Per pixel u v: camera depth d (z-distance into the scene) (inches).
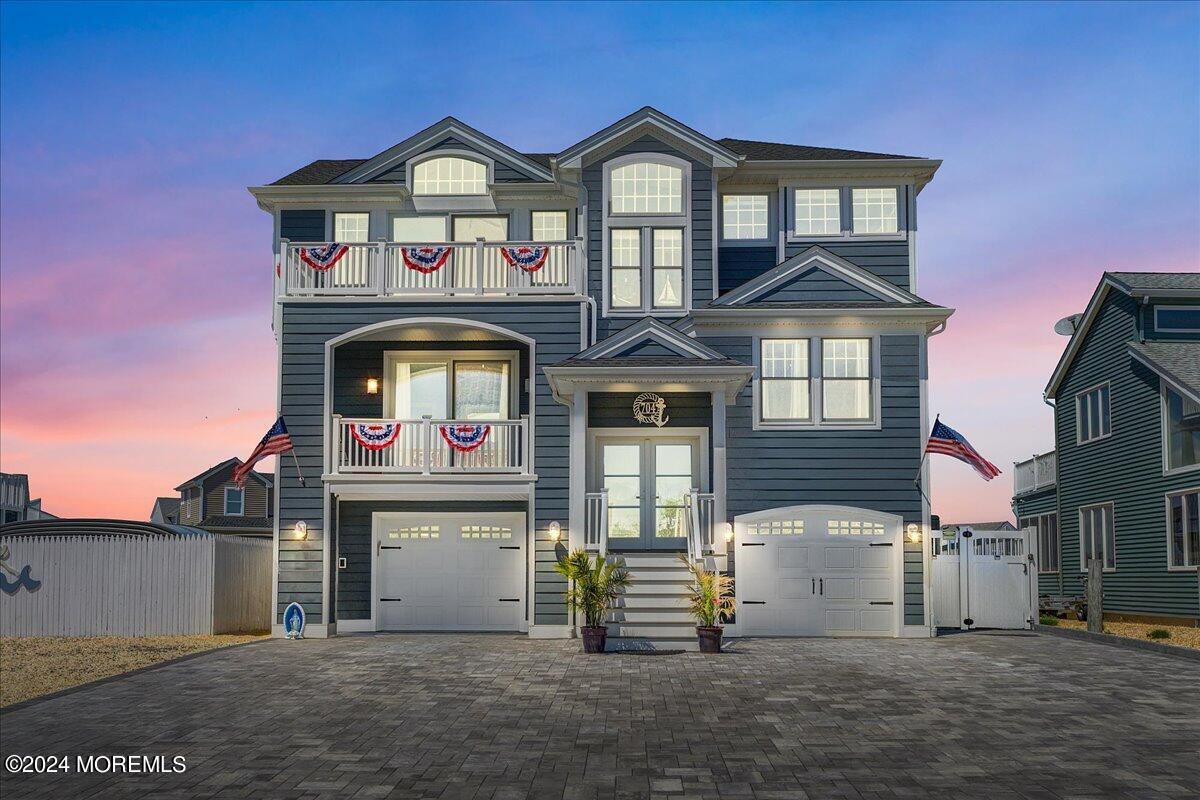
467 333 912.3
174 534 959.6
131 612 914.7
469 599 930.1
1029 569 912.9
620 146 932.6
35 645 860.0
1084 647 753.0
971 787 384.5
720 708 526.0
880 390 873.5
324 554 871.7
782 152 1014.4
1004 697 550.9
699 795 377.4
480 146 994.1
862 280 892.6
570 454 869.2
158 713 525.0
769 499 864.9
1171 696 551.5
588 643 730.2
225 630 933.2
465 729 482.6
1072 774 400.5
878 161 953.5
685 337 841.5
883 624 848.9
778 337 882.1
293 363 892.0
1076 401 1213.1
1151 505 1025.5
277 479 882.8
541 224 995.9
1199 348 1026.7
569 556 776.3
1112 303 1109.1
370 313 895.7
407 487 879.7
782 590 853.8
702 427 879.1
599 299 916.0
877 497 863.7
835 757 428.1
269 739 467.5
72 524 967.0
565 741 458.3
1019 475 1472.7
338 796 380.2
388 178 995.9
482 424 875.4
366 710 526.9
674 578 797.9
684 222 924.6
